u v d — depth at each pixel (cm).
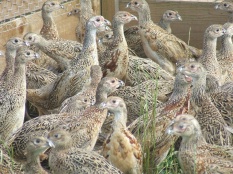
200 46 1594
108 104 1089
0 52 1331
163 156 1138
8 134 1241
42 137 1073
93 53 1359
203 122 1189
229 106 1241
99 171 1041
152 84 1308
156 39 1500
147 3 1537
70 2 1616
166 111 1165
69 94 1337
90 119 1153
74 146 1139
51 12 1526
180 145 1123
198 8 1576
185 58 1466
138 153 1099
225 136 1173
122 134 1091
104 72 1406
